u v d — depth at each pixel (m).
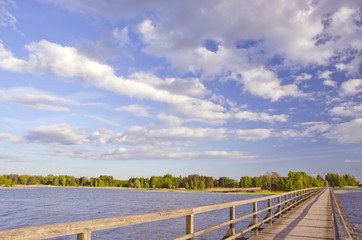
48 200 78.56
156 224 26.70
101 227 3.07
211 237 19.89
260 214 32.50
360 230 17.59
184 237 4.65
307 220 12.14
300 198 22.67
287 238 8.33
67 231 2.66
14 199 81.44
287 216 13.49
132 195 121.50
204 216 34.25
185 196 114.69
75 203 67.94
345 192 113.75
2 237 2.13
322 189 50.38
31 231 2.35
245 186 180.12
